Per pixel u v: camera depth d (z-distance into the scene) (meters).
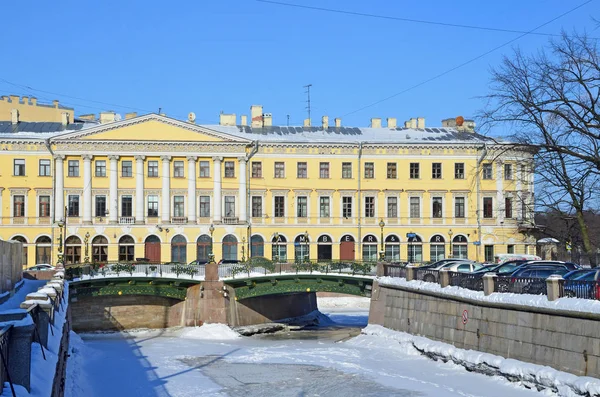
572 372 28.25
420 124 83.06
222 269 55.56
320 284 53.75
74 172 74.12
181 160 75.56
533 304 30.81
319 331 58.16
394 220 77.31
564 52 40.69
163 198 74.81
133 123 74.38
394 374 36.88
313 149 76.94
